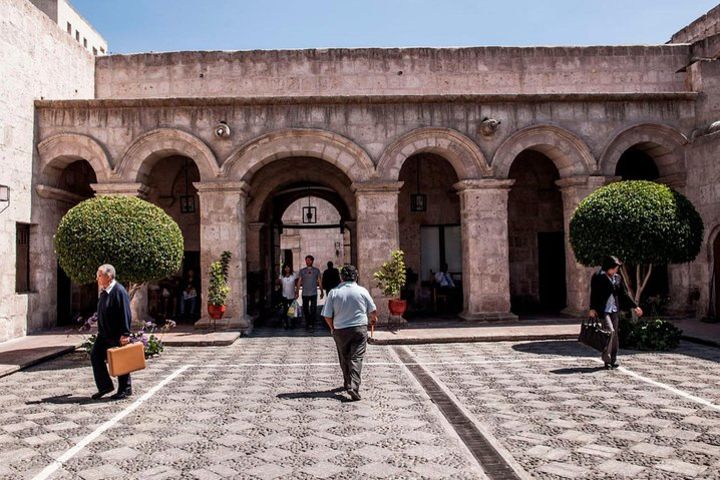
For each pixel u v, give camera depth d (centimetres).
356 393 785
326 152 1541
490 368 1003
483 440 615
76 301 1712
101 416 722
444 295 1847
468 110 1559
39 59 1531
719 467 529
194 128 1526
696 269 1577
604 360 970
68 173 1672
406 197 1944
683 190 1622
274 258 2192
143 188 1529
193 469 540
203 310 1505
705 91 1606
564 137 1572
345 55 1850
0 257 1328
